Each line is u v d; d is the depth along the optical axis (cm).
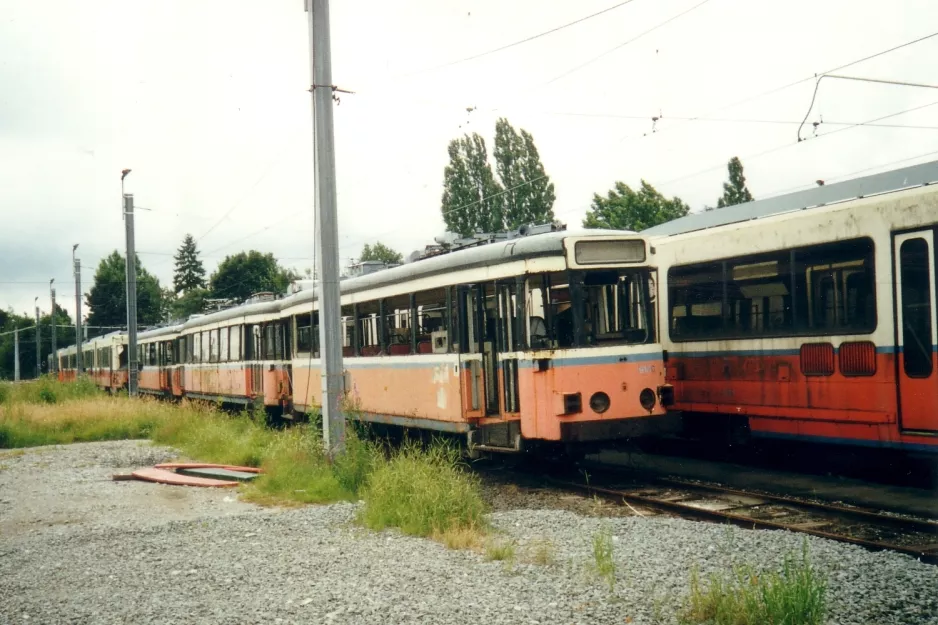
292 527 972
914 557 798
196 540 925
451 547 848
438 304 1445
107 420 2372
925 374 1078
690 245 1480
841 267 1196
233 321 2639
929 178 1167
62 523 1097
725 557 768
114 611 664
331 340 1325
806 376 1245
